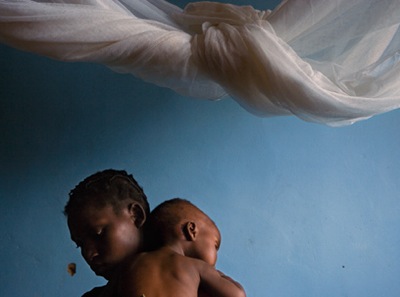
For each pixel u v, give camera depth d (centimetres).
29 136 209
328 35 167
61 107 213
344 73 169
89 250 127
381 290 216
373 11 162
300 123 224
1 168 205
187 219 136
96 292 141
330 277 214
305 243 215
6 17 147
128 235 129
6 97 210
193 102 220
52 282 201
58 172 209
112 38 154
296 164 221
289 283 211
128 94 218
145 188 212
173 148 216
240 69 160
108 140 213
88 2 156
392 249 220
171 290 118
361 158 226
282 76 156
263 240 213
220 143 219
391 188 225
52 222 205
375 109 166
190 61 163
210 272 125
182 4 224
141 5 171
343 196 221
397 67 167
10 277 200
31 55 215
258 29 158
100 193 129
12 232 203
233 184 216
